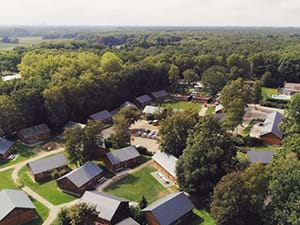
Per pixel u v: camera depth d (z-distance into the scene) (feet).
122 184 241.35
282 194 155.02
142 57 616.39
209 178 208.64
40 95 348.59
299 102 251.19
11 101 324.80
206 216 201.57
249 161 229.45
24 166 272.31
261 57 570.87
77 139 256.11
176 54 611.47
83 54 515.50
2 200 200.34
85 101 378.12
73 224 167.22
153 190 233.14
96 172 244.83
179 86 526.16
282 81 550.36
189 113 282.15
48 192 231.71
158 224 183.52
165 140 263.49
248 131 331.57
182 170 218.79
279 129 306.96
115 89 424.05
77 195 227.20
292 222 144.25
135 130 346.33
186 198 203.92
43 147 311.06
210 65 555.28
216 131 226.99
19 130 328.29
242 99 319.47
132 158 270.87
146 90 476.95
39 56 502.38
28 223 195.31
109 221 187.32
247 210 170.91
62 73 409.08
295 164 162.40
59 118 346.54
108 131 350.84
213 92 463.42
